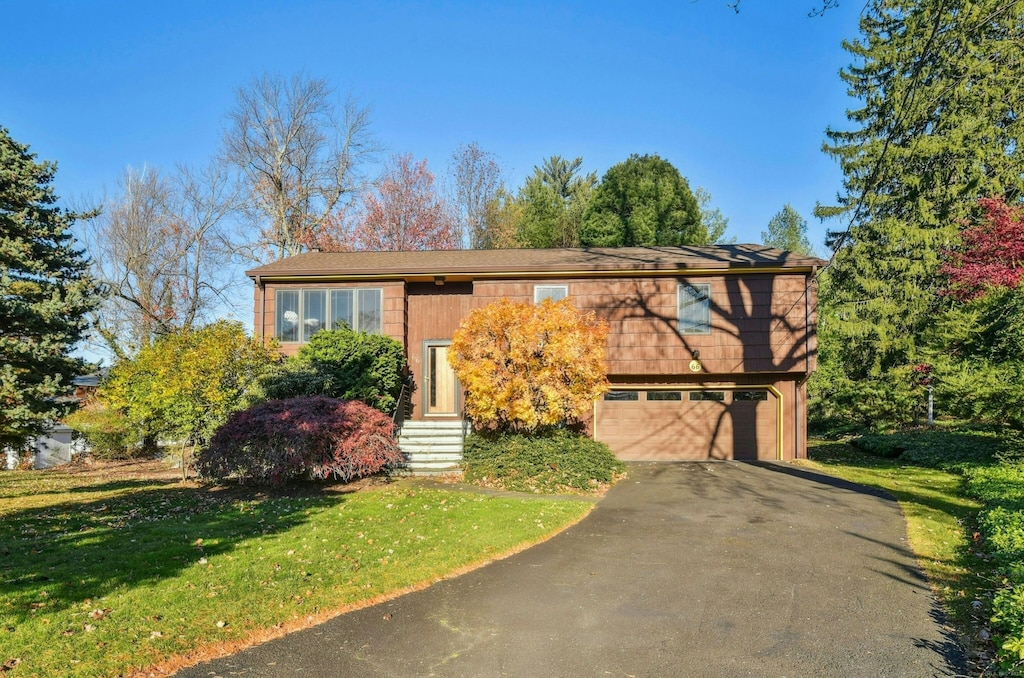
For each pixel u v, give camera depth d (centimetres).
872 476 1521
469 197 4219
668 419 1867
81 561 771
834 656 548
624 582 748
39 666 492
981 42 2044
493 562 827
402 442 1666
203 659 532
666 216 3875
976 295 1817
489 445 1445
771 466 1695
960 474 1521
